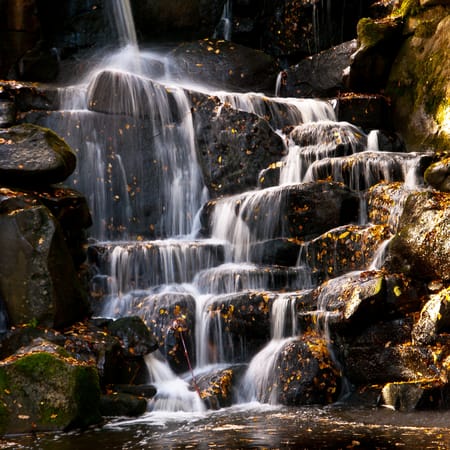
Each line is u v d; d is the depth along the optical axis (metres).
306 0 18.83
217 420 9.04
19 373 8.61
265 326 10.90
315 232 12.20
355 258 11.34
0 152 11.04
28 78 17.00
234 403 10.10
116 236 13.80
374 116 15.42
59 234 10.63
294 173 13.63
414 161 12.78
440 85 14.77
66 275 10.63
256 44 19.41
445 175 11.51
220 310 11.10
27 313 10.30
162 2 19.22
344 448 7.41
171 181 14.20
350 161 13.06
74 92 14.35
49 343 9.38
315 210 12.19
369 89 16.17
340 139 14.17
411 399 9.16
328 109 15.53
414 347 9.70
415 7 15.75
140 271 11.98
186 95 14.53
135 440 8.05
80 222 11.67
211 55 18.06
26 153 11.09
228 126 14.03
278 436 8.03
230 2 19.50
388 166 12.92
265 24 19.42
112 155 13.95
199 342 11.10
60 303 10.41
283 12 19.16
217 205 13.20
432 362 9.50
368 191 12.42
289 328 10.78
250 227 12.51
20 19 17.30
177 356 10.88
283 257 12.11
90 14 18.81
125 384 10.28
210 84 17.66
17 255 10.38
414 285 10.14
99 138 13.95
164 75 17.97
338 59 16.75
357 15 18.94
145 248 12.06
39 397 8.59
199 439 8.02
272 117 15.13
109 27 18.92
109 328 10.70
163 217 14.06
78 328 10.55
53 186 11.64
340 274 11.48
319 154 13.84
